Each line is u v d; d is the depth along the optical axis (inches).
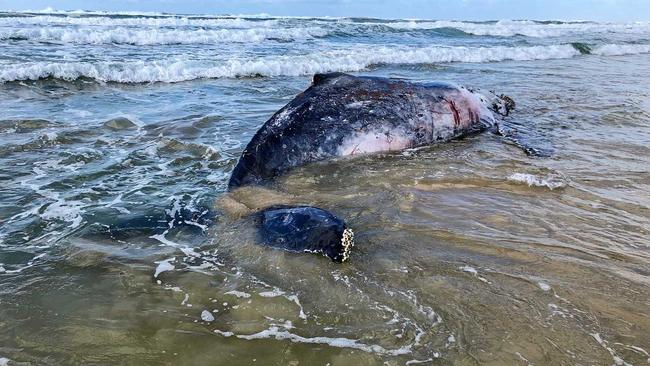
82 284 135.6
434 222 173.6
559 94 401.4
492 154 246.4
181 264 147.8
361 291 132.6
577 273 141.5
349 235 148.9
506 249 155.4
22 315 121.3
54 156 235.1
